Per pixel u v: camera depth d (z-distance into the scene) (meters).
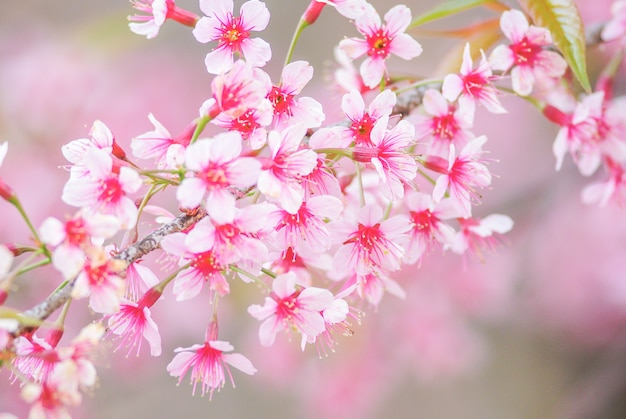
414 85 0.82
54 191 1.25
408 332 1.29
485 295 1.29
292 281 0.77
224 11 0.78
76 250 0.73
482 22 0.90
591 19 1.17
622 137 0.87
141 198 0.79
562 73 0.84
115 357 1.26
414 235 0.82
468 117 0.82
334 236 0.79
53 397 0.73
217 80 0.75
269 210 0.75
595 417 1.18
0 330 0.72
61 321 0.74
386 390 1.31
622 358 1.21
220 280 0.76
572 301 1.30
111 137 0.77
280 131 0.78
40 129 1.28
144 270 0.77
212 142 0.74
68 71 1.29
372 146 0.78
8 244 0.74
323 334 0.81
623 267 1.27
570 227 1.30
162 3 0.80
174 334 1.28
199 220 0.76
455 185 0.81
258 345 1.31
